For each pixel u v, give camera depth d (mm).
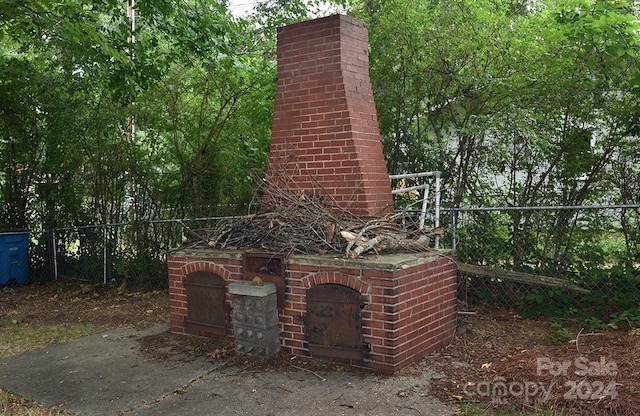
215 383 4684
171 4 7570
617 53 5668
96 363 5367
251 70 8594
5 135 9945
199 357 5367
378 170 5867
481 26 6715
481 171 7133
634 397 3742
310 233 5422
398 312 4668
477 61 6746
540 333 5660
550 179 6793
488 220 6773
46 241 10375
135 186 9336
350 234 5051
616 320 5613
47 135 9336
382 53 7305
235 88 8820
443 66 6980
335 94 5637
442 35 6879
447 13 6902
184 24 7828
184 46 8203
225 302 5691
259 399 4301
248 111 8883
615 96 6410
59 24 6434
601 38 5805
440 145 7324
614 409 3664
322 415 3967
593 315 5957
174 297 6172
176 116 8984
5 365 5449
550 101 6570
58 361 5504
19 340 6414
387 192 5953
